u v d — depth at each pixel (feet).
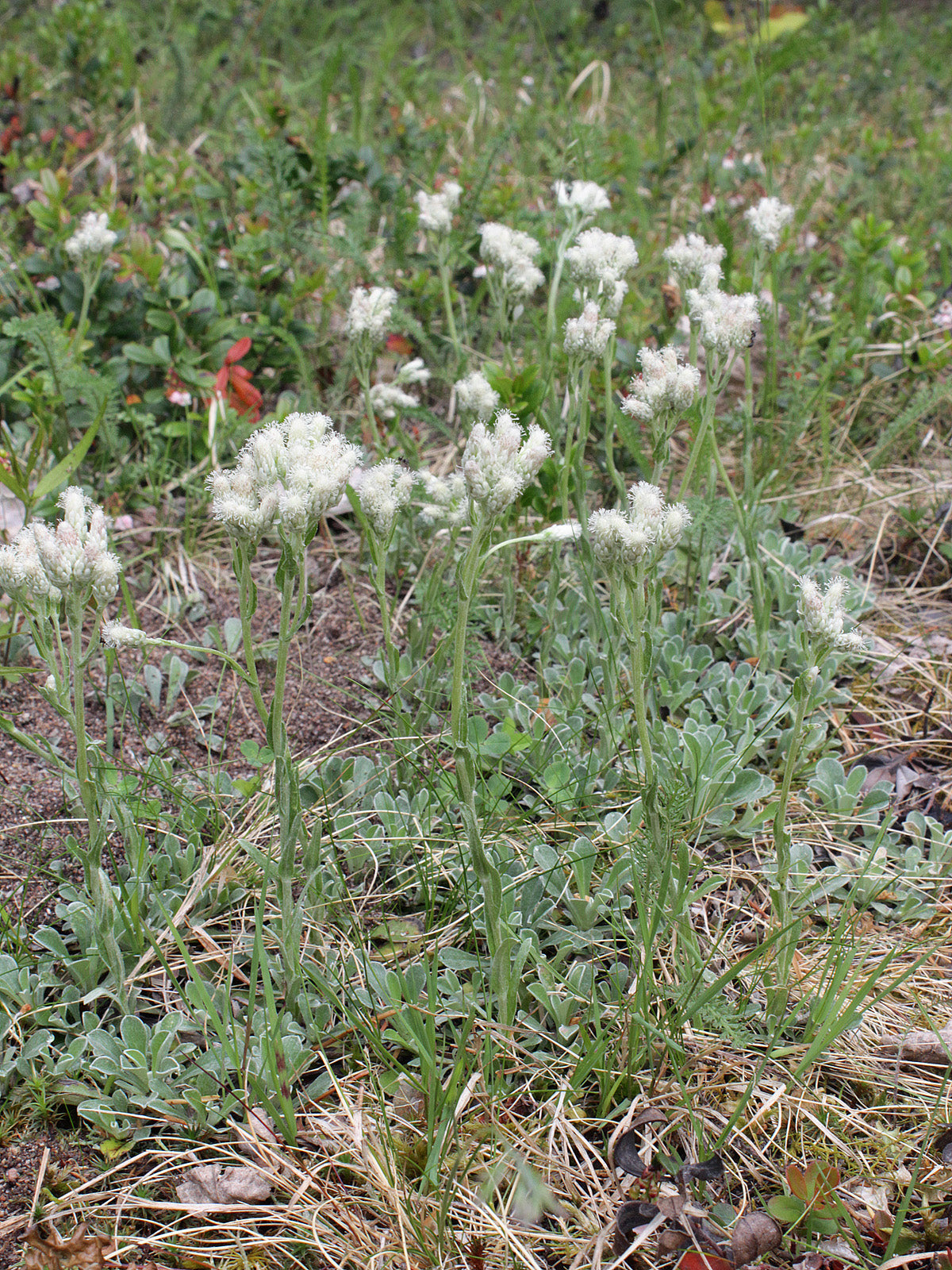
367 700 8.80
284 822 5.61
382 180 13.79
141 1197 5.57
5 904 6.93
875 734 8.84
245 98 17.13
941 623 9.97
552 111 18.04
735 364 12.57
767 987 6.27
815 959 6.85
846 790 7.93
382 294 8.98
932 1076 6.26
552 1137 5.69
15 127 15.99
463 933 6.77
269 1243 5.37
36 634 5.48
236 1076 6.04
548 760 7.93
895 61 22.35
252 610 5.70
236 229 13.73
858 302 12.66
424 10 25.59
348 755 8.25
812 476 11.73
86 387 9.74
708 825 7.72
